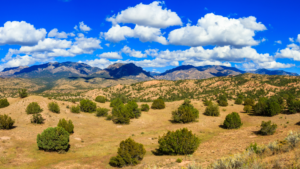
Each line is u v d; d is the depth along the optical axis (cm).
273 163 831
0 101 4528
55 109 4512
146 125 4662
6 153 2059
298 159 782
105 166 1966
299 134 1300
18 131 2977
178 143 2283
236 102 7875
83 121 4447
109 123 4566
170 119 5369
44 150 2359
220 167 987
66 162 2047
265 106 5375
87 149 2627
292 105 5188
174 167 1519
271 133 3128
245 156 1120
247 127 4222
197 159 1809
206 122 4859
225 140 3058
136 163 1967
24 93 5238
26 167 1816
